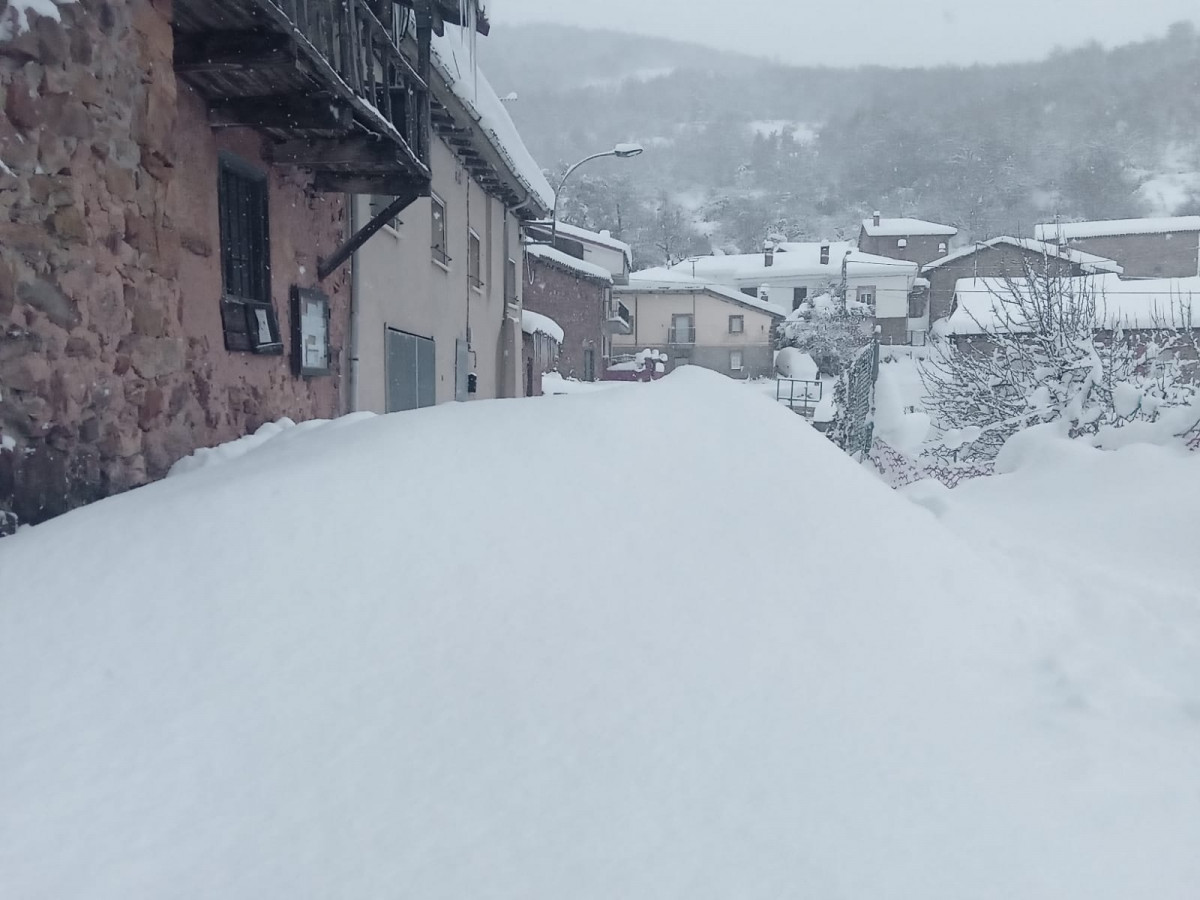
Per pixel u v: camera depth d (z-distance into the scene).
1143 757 2.35
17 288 3.59
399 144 6.58
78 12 3.87
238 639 2.45
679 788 2.08
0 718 2.15
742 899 1.77
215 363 5.80
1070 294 13.84
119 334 4.29
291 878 1.78
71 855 1.79
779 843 1.93
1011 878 1.87
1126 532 6.37
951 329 26.72
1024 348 14.12
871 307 49.78
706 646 2.64
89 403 4.05
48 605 2.57
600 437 3.75
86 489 4.03
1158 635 3.61
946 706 2.54
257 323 6.30
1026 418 13.35
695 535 3.25
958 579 3.47
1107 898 1.83
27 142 3.63
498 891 1.77
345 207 8.31
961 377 15.26
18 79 3.58
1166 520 6.38
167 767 2.03
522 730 2.22
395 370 9.84
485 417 3.90
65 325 3.87
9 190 3.55
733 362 48.47
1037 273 15.12
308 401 7.45
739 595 2.94
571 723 2.26
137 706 2.21
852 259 56.62
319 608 2.59
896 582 3.26
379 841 1.87
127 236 4.32
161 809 1.92
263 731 2.15
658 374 38.75
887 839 1.96
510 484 3.33
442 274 12.02
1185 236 57.34
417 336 10.75
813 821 2.00
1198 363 13.48
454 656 2.47
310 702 2.26
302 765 2.07
